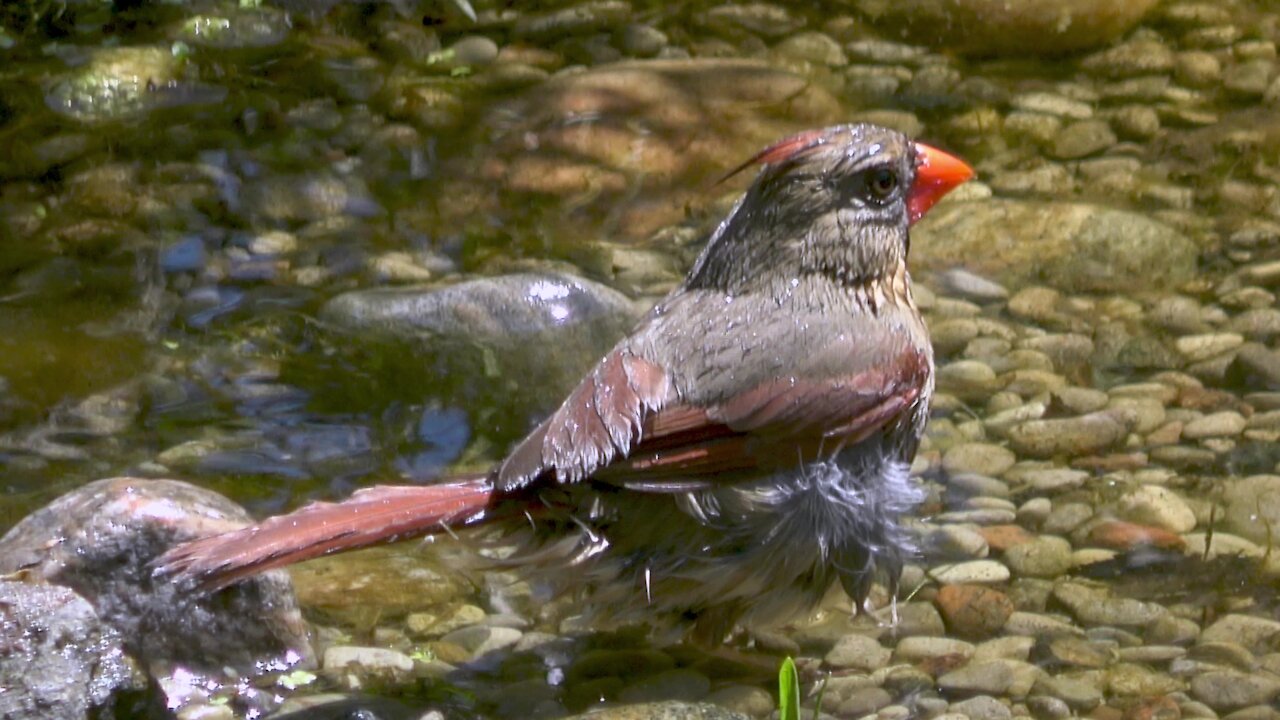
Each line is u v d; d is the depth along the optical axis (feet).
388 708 26.94
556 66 49.26
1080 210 41.47
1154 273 39.88
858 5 51.90
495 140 45.19
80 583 27.09
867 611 29.99
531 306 36.27
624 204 42.80
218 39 49.75
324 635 28.81
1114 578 30.22
